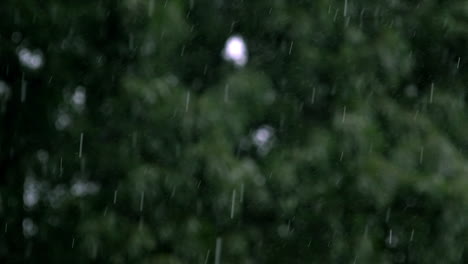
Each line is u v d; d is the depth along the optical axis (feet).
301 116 54.54
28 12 47.32
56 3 47.47
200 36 55.88
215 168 45.73
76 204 48.37
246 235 51.67
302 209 52.26
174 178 46.37
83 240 45.24
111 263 45.24
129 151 47.14
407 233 54.03
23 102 51.01
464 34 59.77
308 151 50.21
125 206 47.50
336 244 51.88
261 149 54.90
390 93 58.75
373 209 53.01
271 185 49.98
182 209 48.06
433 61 61.36
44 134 50.75
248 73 50.80
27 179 50.96
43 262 50.03
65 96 50.52
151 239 45.93
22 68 49.96
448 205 51.67
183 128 46.01
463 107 59.41
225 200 46.80
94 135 48.70
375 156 50.90
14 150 51.13
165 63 48.96
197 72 55.11
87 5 47.98
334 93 53.83
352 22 55.31
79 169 48.57
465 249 53.93
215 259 48.57
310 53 52.75
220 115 47.19
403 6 59.36
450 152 53.52
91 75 50.03
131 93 45.47
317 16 53.16
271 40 55.47
